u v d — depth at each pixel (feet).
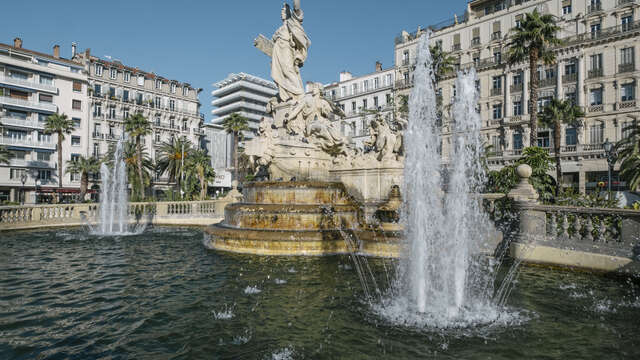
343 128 221.87
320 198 49.80
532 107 97.14
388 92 200.13
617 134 126.72
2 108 165.99
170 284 30.04
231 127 186.50
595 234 31.81
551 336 19.48
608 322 21.27
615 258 29.45
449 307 23.88
